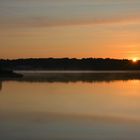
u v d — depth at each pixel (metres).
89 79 97.62
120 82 84.31
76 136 23.00
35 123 27.36
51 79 95.94
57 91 57.38
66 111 34.03
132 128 25.55
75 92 55.69
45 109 35.53
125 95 50.97
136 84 76.81
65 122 27.84
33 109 35.47
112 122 27.98
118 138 22.48
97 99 45.34
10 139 22.11
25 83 77.50
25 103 40.62
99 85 72.69
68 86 69.38
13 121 28.16
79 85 72.31
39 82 81.75
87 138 22.47
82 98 46.62
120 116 31.00
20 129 24.97
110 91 57.94
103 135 23.27
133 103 40.78
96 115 31.55
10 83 77.19
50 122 27.81
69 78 102.81
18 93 53.28
